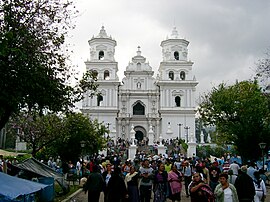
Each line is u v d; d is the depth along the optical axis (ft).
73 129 124.98
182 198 74.18
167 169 74.18
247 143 112.06
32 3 57.31
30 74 53.11
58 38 60.39
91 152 140.87
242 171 45.27
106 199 47.24
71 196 75.15
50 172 70.79
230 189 36.58
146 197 52.06
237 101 134.00
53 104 60.54
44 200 61.31
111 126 277.23
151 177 52.70
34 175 63.98
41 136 107.96
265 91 118.62
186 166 76.89
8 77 51.83
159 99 287.07
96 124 162.20
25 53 52.34
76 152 125.70
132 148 192.54
